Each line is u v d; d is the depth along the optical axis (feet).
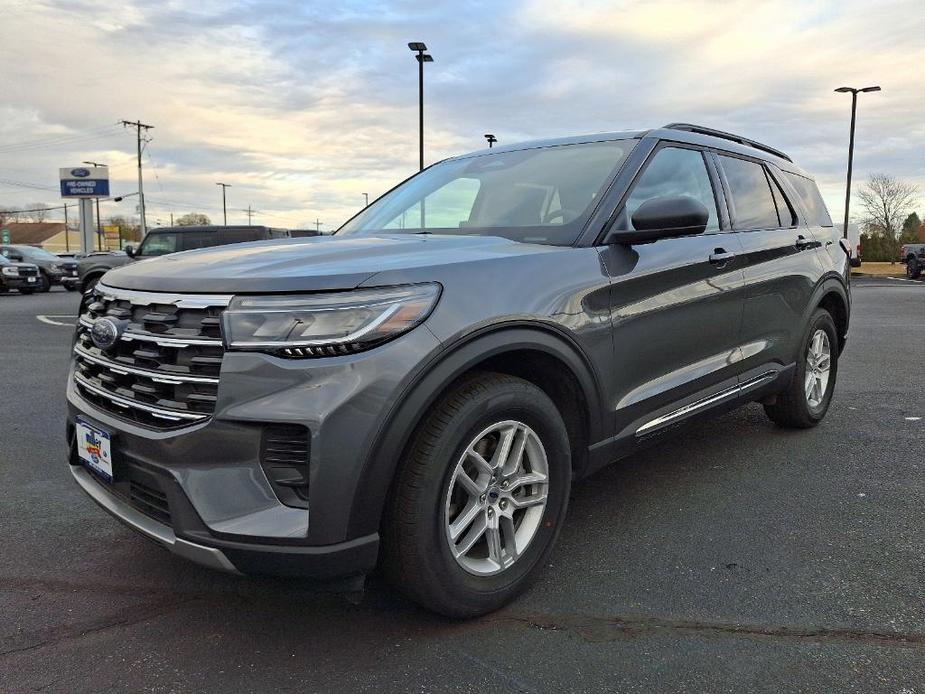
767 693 6.79
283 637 7.86
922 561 9.50
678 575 9.19
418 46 69.26
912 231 201.77
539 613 8.29
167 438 7.10
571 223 9.71
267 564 6.80
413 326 7.10
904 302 53.01
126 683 7.06
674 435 11.19
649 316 9.95
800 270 14.19
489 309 7.70
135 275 8.07
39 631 8.01
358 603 7.94
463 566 7.78
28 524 11.06
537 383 9.11
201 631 8.00
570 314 8.62
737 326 12.16
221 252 8.87
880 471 13.08
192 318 7.21
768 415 15.71
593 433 9.30
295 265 7.52
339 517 6.77
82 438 8.49
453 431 7.38
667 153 11.41
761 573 9.22
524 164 11.76
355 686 6.98
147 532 7.43
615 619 8.14
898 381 21.39
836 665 7.22
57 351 29.50
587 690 6.88
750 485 12.42
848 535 10.35
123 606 8.57
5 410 18.54
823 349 15.92
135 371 7.52
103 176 176.45
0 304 58.90
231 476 6.89
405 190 13.34
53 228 299.79
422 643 7.71
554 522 8.79
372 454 6.82
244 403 6.78
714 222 12.15
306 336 6.76
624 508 11.45
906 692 6.77
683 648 7.55
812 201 16.21
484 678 7.09
